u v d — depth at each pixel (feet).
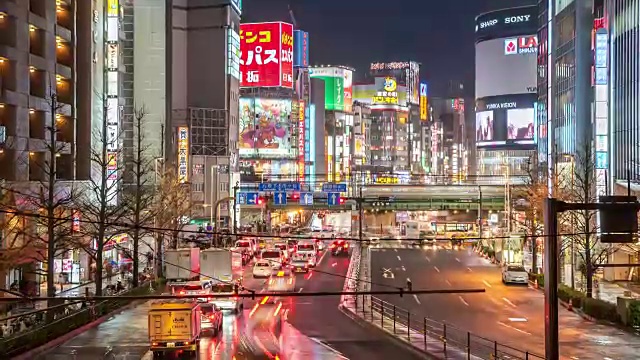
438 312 163.32
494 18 645.51
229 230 335.26
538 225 222.28
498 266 261.85
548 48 328.49
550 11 325.21
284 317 155.53
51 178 139.95
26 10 184.55
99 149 233.96
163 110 344.49
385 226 539.29
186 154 347.97
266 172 541.75
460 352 113.50
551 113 321.11
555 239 67.31
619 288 202.39
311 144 647.15
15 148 177.17
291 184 307.58
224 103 406.62
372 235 428.15
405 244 367.25
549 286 67.26
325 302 178.40
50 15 196.65
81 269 203.21
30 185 178.70
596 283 196.24
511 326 145.28
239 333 134.92
